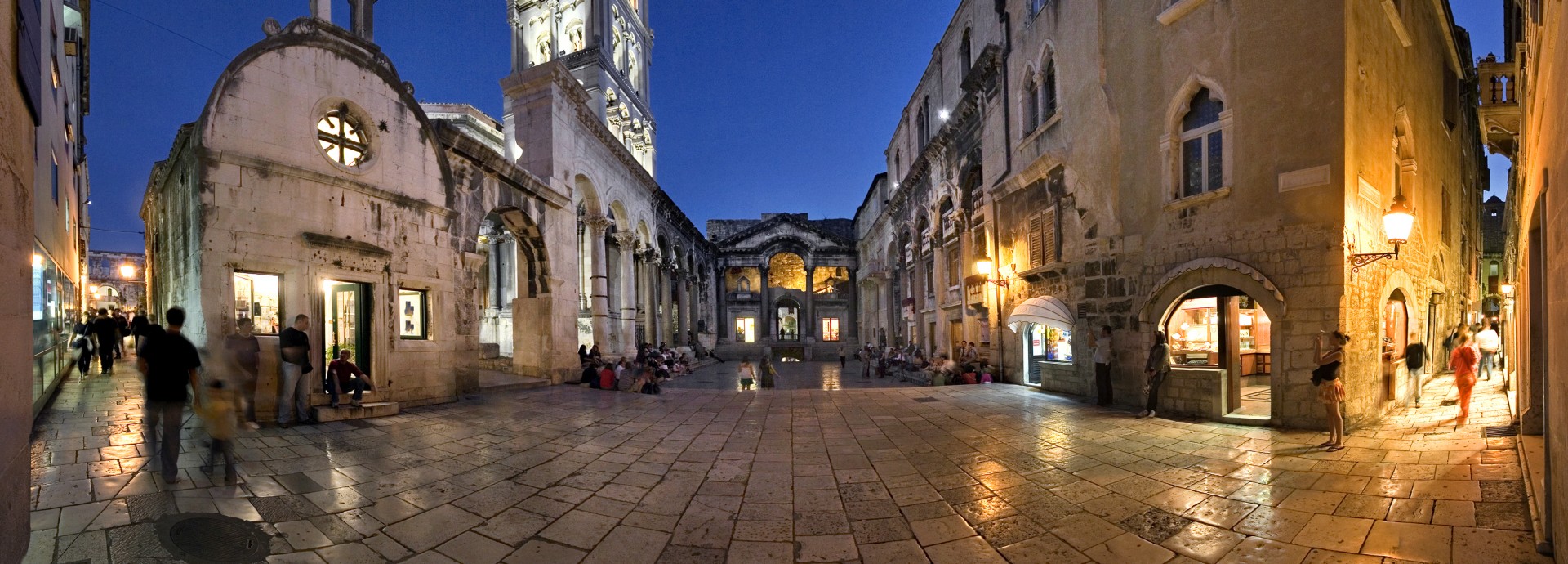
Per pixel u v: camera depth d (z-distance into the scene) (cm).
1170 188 1015
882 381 2375
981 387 1485
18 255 310
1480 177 2252
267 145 908
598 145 2119
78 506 469
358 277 1027
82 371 1320
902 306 2991
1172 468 657
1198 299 1168
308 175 952
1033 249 1441
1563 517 344
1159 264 1032
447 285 1212
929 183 2414
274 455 664
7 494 290
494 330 2511
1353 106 864
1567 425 314
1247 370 1290
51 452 625
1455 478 575
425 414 1016
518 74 1691
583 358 1888
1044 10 1375
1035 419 978
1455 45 1480
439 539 459
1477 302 2184
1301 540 449
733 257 4481
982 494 578
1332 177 845
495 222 2475
